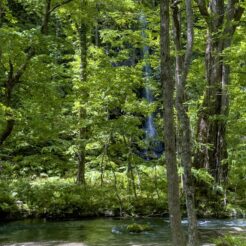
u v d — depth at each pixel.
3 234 10.92
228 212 14.27
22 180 16.75
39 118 14.68
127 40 18.11
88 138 16.09
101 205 14.16
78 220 13.16
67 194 14.45
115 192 15.39
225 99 15.60
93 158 17.36
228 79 15.53
